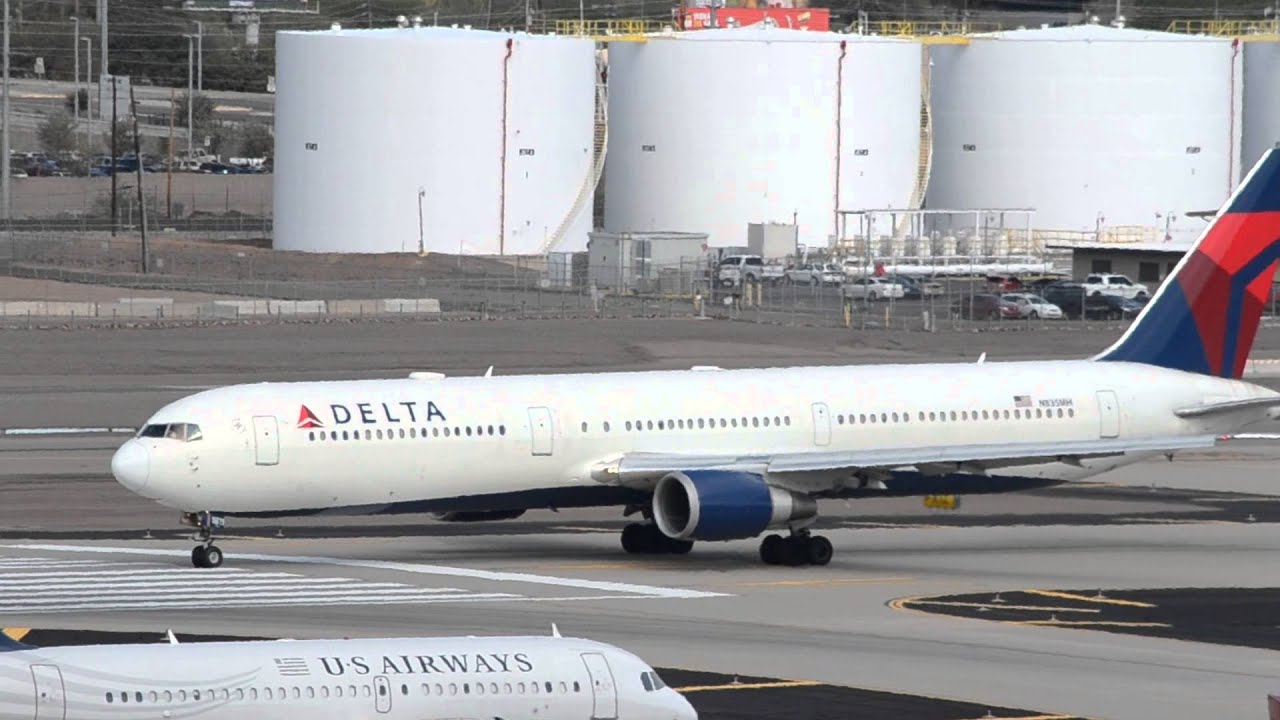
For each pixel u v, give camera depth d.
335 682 110.38
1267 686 161.88
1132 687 160.75
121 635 174.50
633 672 116.81
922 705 152.50
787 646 175.38
